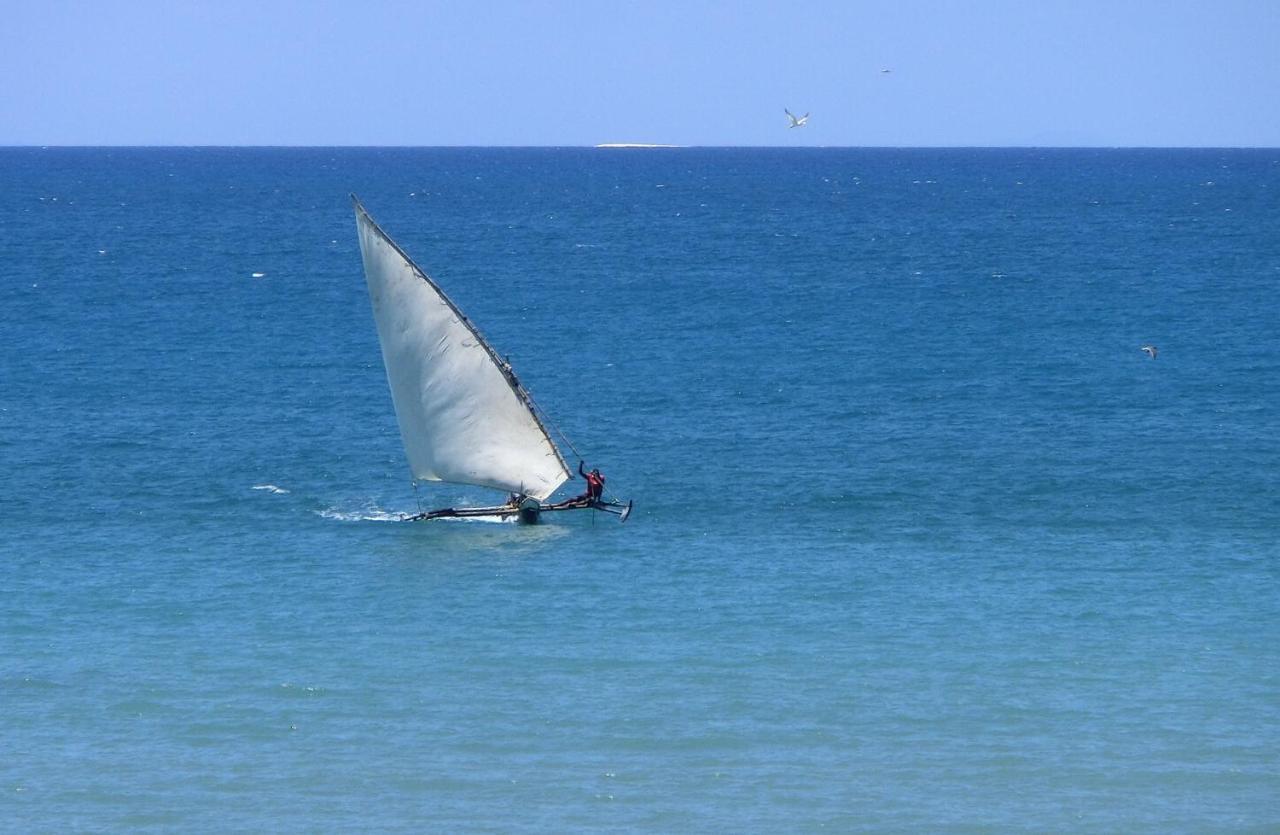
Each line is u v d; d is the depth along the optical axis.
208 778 136.12
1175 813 129.88
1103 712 150.62
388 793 133.25
